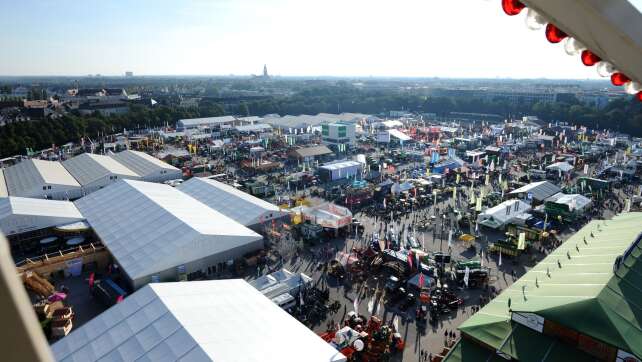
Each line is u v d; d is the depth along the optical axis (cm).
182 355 2917
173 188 7750
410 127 16888
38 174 8225
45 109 19925
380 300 4575
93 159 9694
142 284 4656
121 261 4925
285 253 5631
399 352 3756
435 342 3888
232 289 4022
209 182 7938
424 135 15738
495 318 3428
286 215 6662
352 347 3678
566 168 10044
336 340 3706
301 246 5828
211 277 5072
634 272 3616
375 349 3694
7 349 238
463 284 4931
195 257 5022
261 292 4394
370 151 13238
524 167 10775
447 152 12438
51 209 6272
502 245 5747
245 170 10625
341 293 4722
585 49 759
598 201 8038
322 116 19938
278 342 3266
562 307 3139
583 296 3262
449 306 4419
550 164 10938
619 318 3020
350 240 6197
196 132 15625
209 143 13775
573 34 696
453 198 8169
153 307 3456
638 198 7781
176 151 12094
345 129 13325
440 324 4156
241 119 18875
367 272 5178
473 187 9106
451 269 5291
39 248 5788
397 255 5350
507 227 6688
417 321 4194
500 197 8188
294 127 17500
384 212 7462
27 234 5809
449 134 16288
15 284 242
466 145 13575
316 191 8812
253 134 15800
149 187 7262
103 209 6438
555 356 2983
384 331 3844
